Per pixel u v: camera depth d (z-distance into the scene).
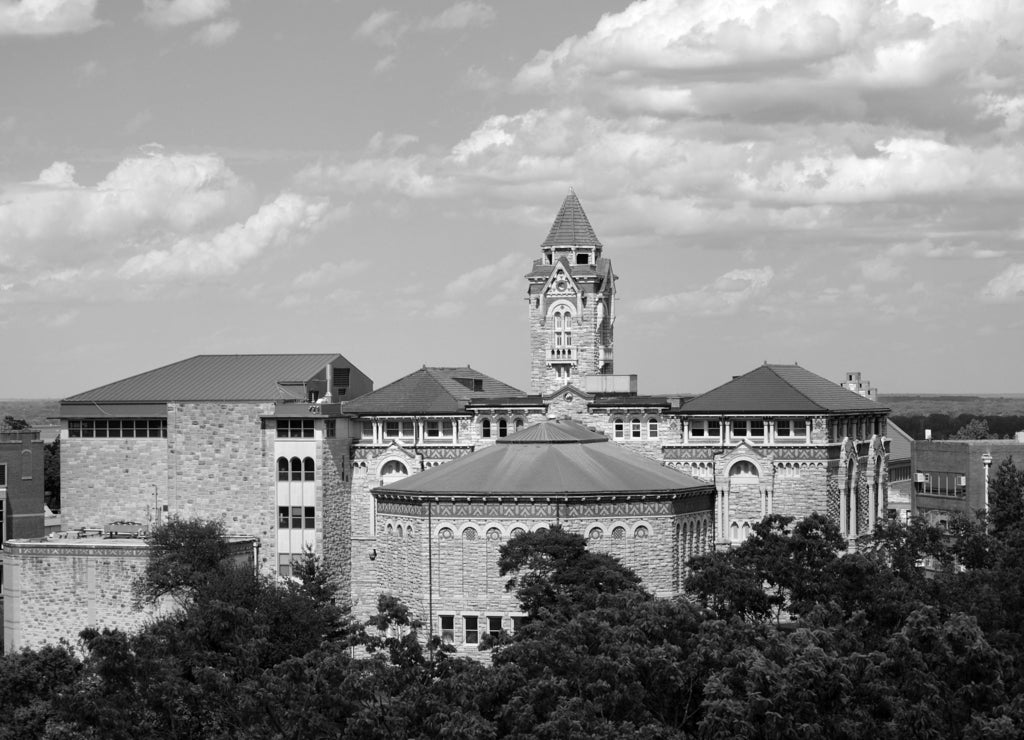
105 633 128.12
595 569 151.12
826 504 194.88
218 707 124.25
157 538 184.88
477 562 175.62
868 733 116.94
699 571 148.12
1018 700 118.94
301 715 117.25
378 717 114.88
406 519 180.50
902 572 150.12
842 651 125.44
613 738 110.19
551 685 115.06
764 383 199.12
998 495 191.25
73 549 187.75
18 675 136.62
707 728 113.88
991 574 144.38
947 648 123.56
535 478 177.25
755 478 196.25
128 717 123.38
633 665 117.19
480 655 173.50
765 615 146.38
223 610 140.62
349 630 136.12
